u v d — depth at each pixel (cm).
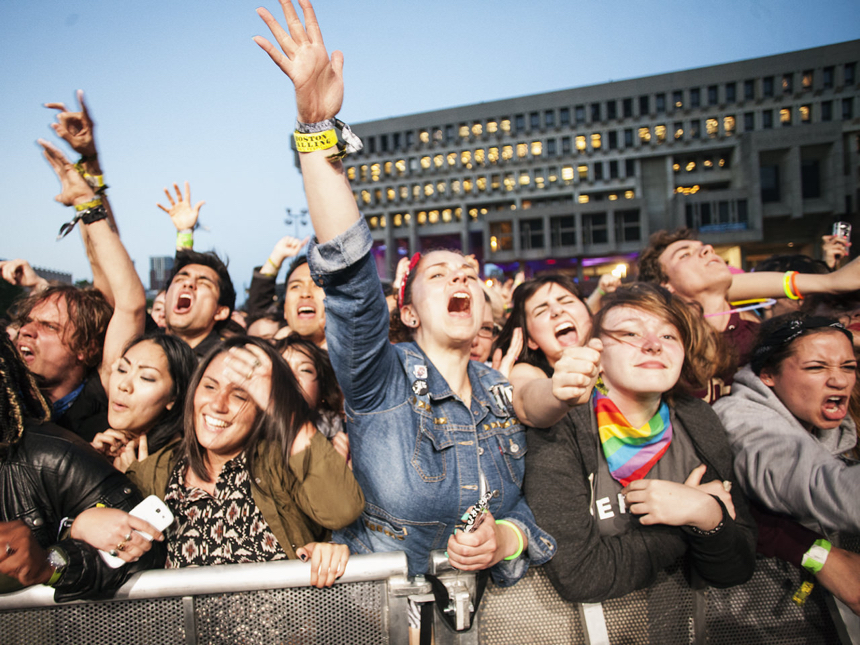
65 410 229
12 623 128
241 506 158
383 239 7312
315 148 118
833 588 149
